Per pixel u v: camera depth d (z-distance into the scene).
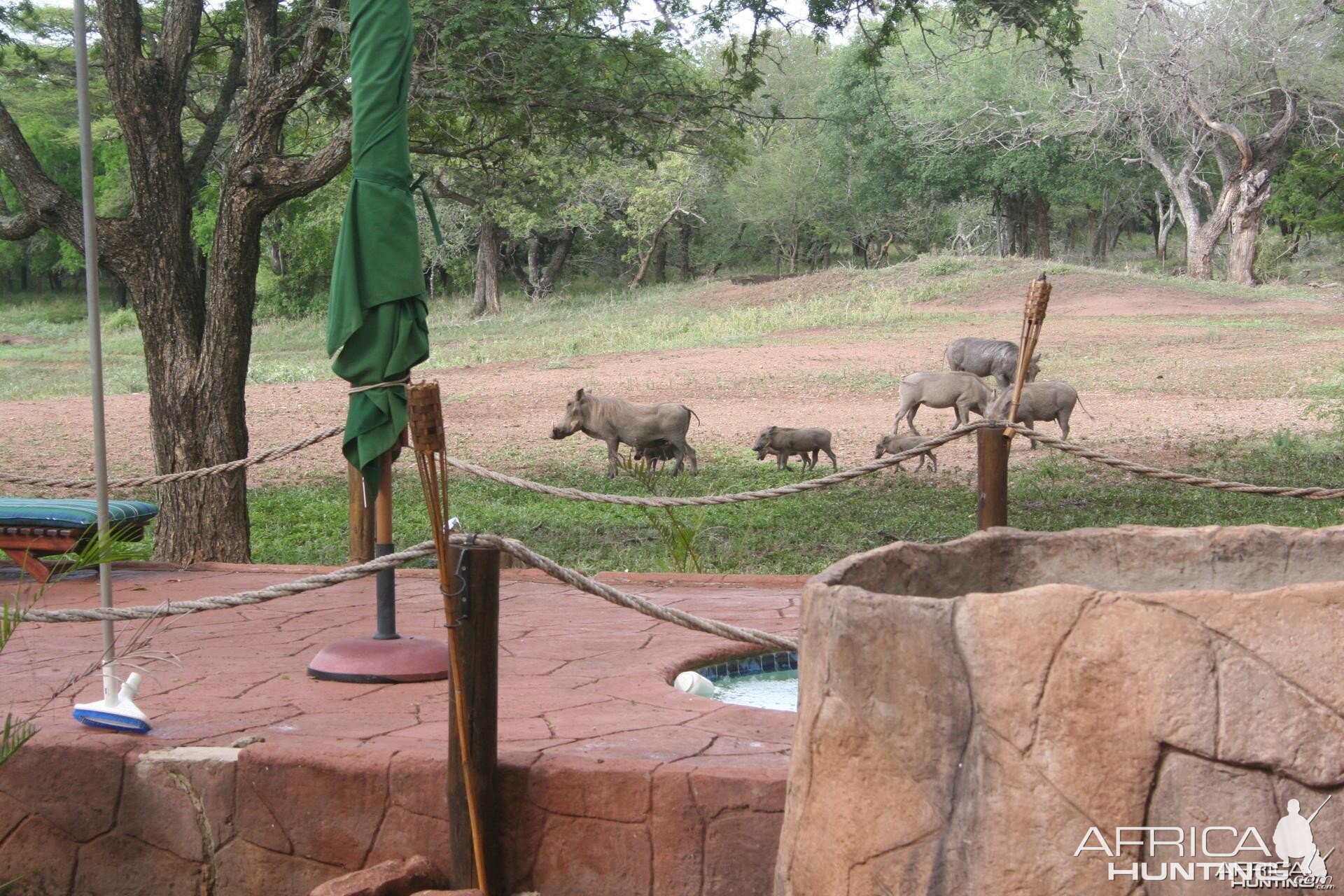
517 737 4.43
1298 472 14.36
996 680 2.73
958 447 18.14
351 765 4.14
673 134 12.66
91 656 6.12
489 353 33.78
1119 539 3.84
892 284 43.00
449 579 3.83
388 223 5.30
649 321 39.97
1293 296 40.09
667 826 3.91
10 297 67.38
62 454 19.17
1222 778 2.55
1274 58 40.06
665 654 6.03
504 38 10.09
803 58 54.91
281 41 9.70
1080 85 42.50
